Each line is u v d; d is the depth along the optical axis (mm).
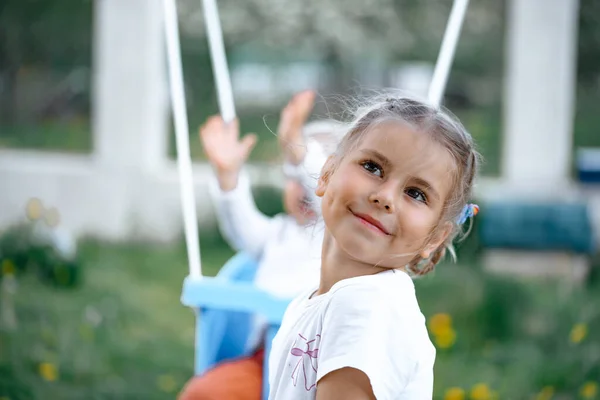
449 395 2998
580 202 4996
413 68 10594
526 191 5383
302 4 9484
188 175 2383
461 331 4055
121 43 5922
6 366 3383
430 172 1315
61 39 10859
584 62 10039
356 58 10391
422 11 9852
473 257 5012
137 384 3424
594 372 3443
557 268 4902
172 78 2418
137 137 5984
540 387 3371
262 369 2271
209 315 2246
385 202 1293
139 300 4652
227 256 5719
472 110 10984
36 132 10727
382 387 1232
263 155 7496
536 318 4066
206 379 2197
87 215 6016
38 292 4504
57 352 3639
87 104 11469
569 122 5496
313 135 2377
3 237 4809
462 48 10406
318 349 1311
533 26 5363
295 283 2520
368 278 1317
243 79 10664
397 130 1326
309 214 2330
